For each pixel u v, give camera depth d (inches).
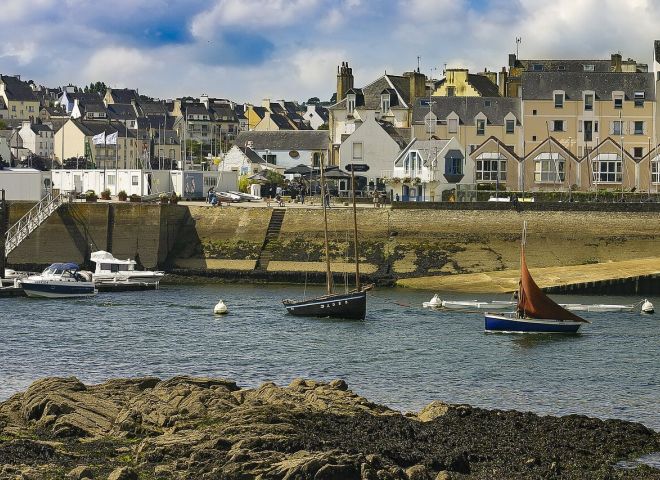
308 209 5521.7
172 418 2362.2
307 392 2647.6
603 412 2716.5
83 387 2630.4
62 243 5472.4
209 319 4072.3
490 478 2075.5
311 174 7352.4
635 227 5260.8
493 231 5329.7
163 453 2122.3
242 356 3373.5
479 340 3668.8
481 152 6407.5
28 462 2091.5
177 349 3474.4
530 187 6432.1
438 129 6948.8
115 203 5521.7
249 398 2559.1
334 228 5462.6
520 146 6894.7
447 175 6318.9
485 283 5007.4
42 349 3447.3
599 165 6422.2
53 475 2011.6
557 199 5900.6
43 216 5447.8
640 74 6840.6
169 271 5462.6
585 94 6801.2
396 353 3432.6
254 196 6515.8
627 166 6412.4
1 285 4825.3
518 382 3034.0
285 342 3614.7
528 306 3816.4
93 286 4756.4
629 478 2103.8
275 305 4466.0
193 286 5162.4
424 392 2910.9
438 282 5078.7
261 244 5506.9
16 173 5841.5
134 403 2484.0
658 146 6446.9
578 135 6811.0
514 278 5059.1
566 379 3073.3
